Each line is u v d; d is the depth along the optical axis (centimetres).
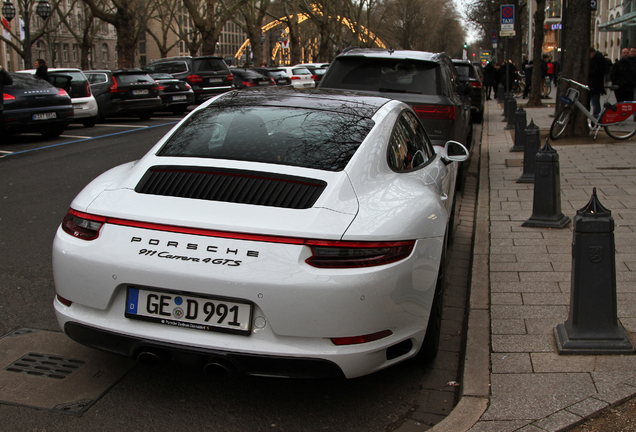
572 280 333
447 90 732
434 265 300
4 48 5775
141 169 312
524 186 814
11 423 274
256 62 4544
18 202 721
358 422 287
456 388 321
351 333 259
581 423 263
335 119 347
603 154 1014
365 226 269
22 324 382
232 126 343
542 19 2011
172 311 267
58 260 285
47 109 1285
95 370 326
